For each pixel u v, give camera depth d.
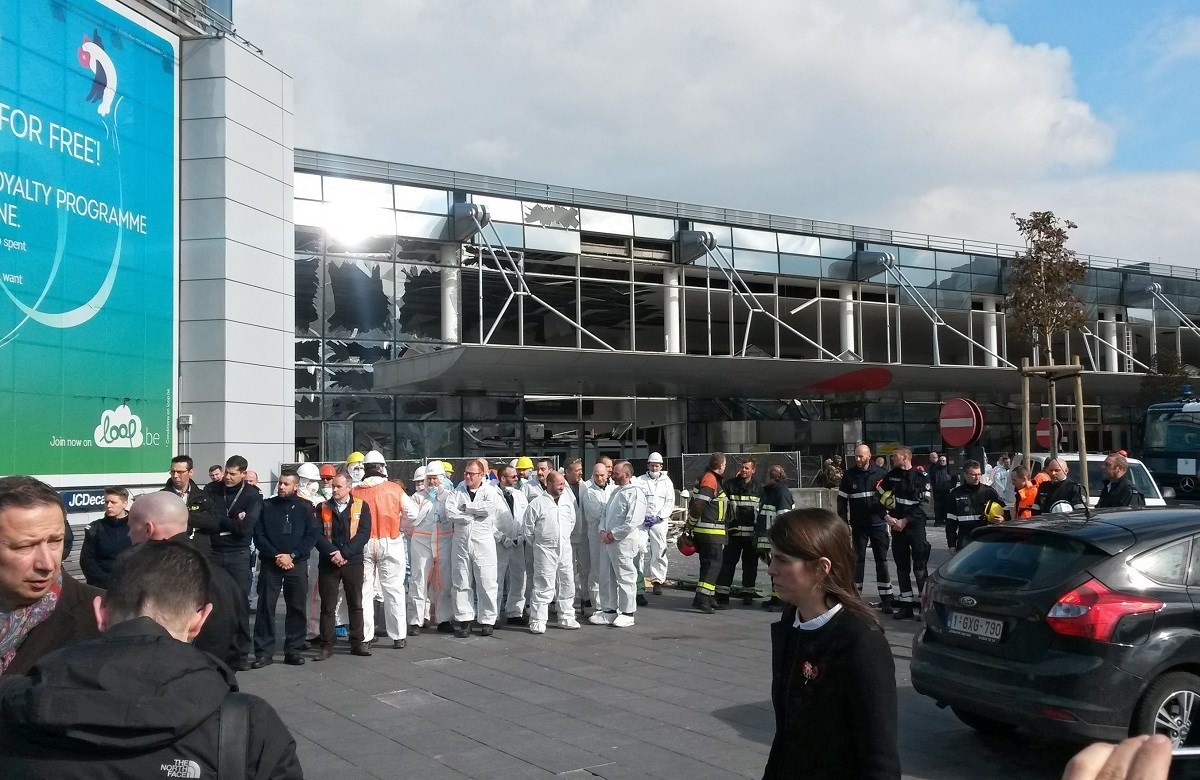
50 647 3.22
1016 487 12.34
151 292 16.33
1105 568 5.70
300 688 8.27
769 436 29.81
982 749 6.42
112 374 15.45
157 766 2.03
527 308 25.80
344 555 9.54
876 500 11.61
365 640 9.98
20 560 3.05
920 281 31.94
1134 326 36.72
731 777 5.84
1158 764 1.17
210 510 8.98
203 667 2.20
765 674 8.63
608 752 6.34
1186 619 5.60
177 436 16.81
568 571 11.20
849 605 2.89
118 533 7.56
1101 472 16.48
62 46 14.61
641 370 22.94
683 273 28.14
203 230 17.05
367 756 6.30
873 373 26.45
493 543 10.75
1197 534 5.93
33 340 14.01
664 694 7.91
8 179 13.66
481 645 10.18
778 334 28.81
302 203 22.92
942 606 6.40
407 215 24.22
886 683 2.78
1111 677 5.40
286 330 18.62
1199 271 39.47
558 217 26.25
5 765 2.02
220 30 17.75
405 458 24.09
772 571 3.02
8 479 3.15
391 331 23.92
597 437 27.45
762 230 29.42
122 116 15.78
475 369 20.81
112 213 15.52
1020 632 5.77
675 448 28.95
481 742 6.59
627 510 11.09
